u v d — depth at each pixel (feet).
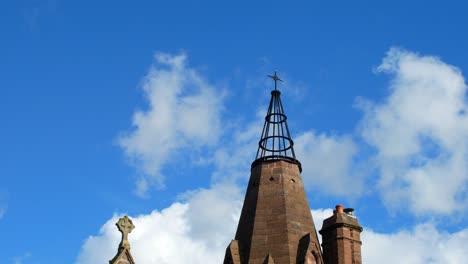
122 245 166.71
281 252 179.01
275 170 194.90
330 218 186.60
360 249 183.52
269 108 207.00
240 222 191.11
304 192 194.29
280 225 183.93
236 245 183.21
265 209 188.03
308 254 177.37
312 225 188.24
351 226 184.44
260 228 184.65
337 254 180.86
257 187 193.36
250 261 179.42
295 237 182.39
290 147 201.16
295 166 197.47
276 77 212.43
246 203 193.67
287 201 188.75
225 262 181.68
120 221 169.07
